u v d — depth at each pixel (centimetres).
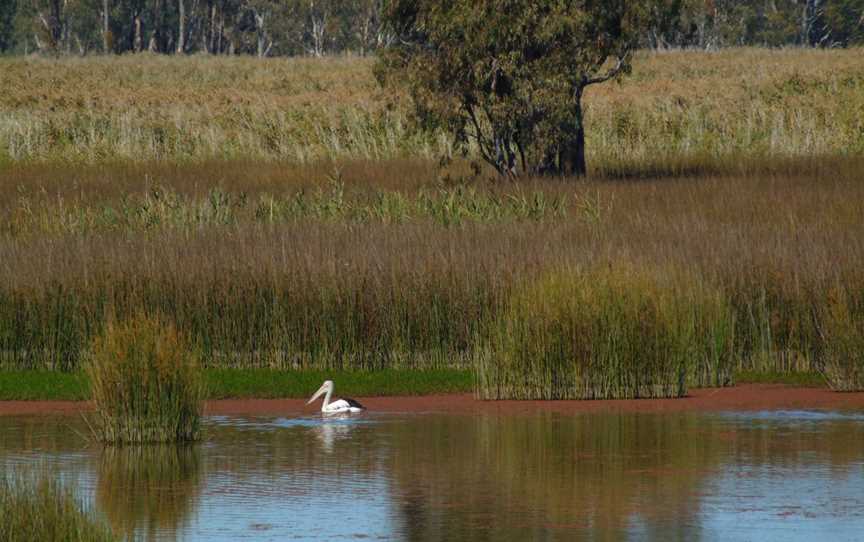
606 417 4288
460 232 6222
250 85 18700
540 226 6575
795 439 3897
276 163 12312
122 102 15962
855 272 5197
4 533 2359
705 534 2855
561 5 9800
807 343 5169
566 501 3164
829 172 10900
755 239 5884
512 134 10350
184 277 5253
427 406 4550
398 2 10312
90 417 4341
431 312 5197
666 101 14900
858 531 2872
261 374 5044
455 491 3272
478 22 9725
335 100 15600
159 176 11244
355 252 5475
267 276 5234
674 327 4712
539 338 4694
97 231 7775
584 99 15288
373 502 3159
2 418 4338
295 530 2903
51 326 5194
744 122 14025
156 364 3922
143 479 3406
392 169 11519
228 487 3316
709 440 3884
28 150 13188
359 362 5184
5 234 7800
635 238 6094
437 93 10156
